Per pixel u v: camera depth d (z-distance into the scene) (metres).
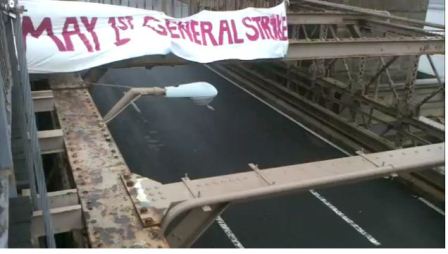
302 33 21.20
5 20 3.50
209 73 26.72
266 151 16.59
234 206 12.57
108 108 20.08
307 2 18.14
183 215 5.43
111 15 10.04
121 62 10.74
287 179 6.06
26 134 3.66
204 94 7.06
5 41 4.12
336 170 6.45
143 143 16.81
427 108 20.58
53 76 9.91
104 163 5.91
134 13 10.31
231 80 25.50
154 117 19.39
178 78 25.23
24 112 3.43
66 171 7.02
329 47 13.12
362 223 11.98
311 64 20.53
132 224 4.72
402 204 12.98
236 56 11.43
